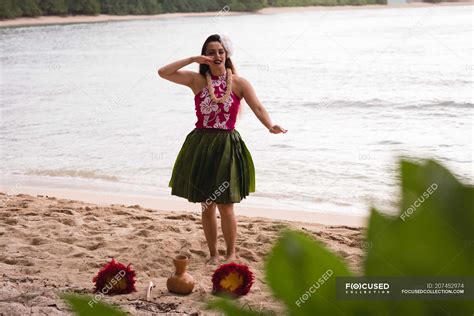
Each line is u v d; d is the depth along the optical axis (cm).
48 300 411
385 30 4538
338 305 48
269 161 1074
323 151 1147
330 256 48
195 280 477
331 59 3041
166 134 1364
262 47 3747
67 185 971
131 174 1027
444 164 46
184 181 505
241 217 717
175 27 5484
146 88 2222
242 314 52
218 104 492
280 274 48
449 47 3278
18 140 1338
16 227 625
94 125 1498
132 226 650
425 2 7500
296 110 1705
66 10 6638
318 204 827
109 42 4503
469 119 1492
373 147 1182
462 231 45
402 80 2258
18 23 6425
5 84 2553
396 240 46
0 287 438
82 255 542
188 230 634
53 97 2122
